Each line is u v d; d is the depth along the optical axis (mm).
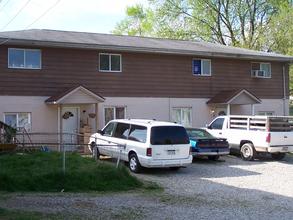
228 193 13812
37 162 16844
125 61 26766
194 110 29031
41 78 24375
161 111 27797
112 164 16891
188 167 19594
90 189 14141
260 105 31750
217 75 30047
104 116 26031
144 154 17531
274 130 21438
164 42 30734
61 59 24906
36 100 24219
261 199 12891
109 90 26188
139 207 11609
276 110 32469
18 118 23891
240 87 30938
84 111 25484
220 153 21234
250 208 11648
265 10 49906
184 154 17922
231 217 10609
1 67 23422
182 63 28688
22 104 23875
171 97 28188
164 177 16922
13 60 23734
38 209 10922
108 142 18594
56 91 24734
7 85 23547
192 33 50531
